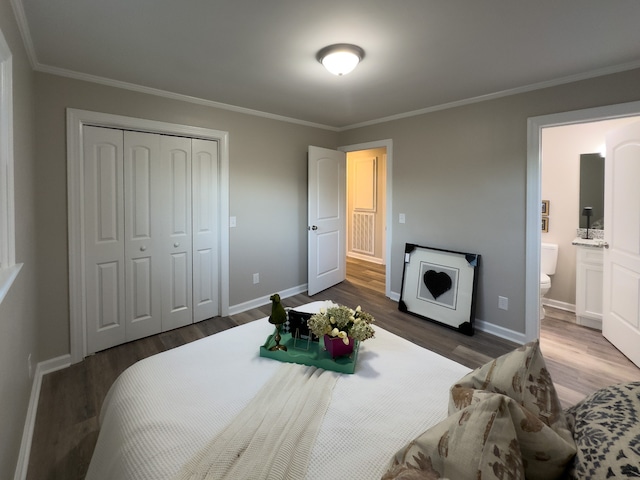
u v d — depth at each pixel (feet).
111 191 8.71
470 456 2.02
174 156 9.85
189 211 10.30
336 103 10.49
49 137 7.60
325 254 14.15
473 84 8.70
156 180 9.52
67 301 8.07
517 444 2.11
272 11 5.32
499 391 2.75
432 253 11.19
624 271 8.44
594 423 2.31
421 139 11.43
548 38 6.20
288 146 12.76
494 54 6.89
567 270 11.98
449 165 10.68
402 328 10.37
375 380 4.26
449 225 10.82
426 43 6.41
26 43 6.17
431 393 3.99
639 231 7.84
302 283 13.96
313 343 5.25
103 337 8.81
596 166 11.21
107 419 4.03
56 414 6.29
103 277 8.71
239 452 2.99
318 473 2.81
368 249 20.92
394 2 5.08
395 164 12.36
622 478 1.79
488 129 9.68
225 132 10.77
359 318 5.03
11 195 4.68
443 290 10.68
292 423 3.36
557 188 12.01
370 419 3.49
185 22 5.65
